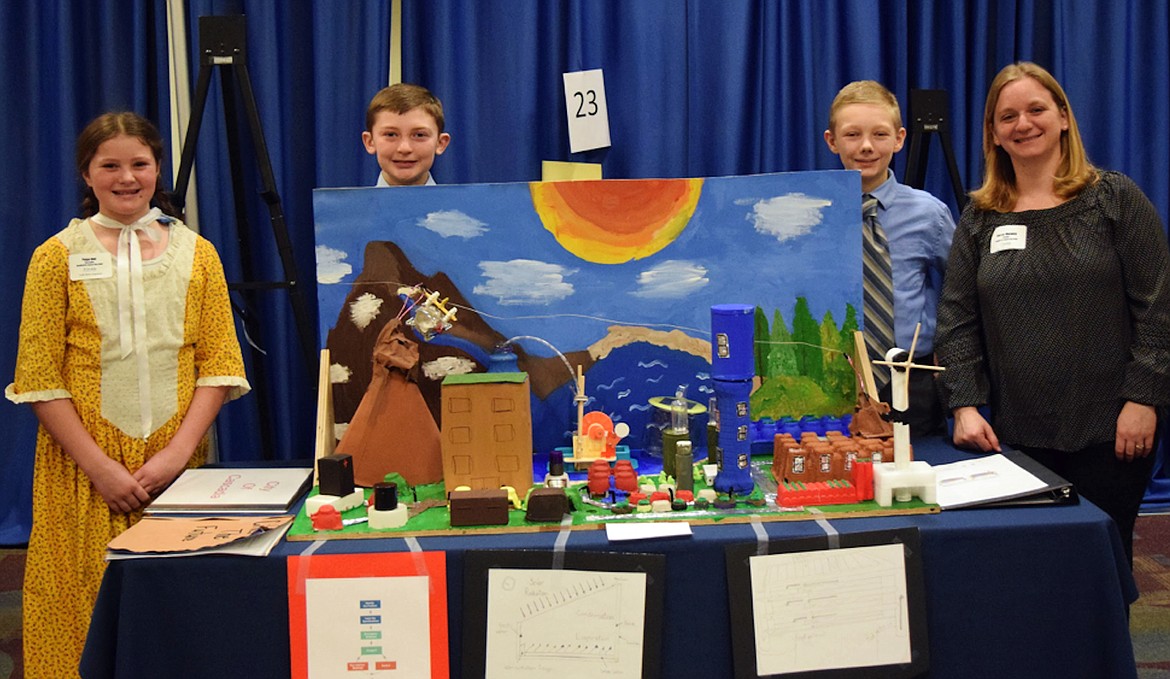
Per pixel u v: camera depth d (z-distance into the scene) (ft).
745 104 8.79
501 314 5.38
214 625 4.17
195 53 8.32
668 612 4.20
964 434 5.46
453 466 4.77
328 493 4.66
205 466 5.55
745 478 4.70
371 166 8.52
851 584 4.24
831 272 5.45
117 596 4.22
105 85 8.36
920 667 4.27
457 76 8.48
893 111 6.35
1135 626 7.10
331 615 4.13
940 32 8.86
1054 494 4.59
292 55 8.57
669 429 5.08
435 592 4.15
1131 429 5.29
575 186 5.37
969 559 4.33
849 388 5.48
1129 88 8.93
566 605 4.13
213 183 8.38
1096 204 5.37
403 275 5.33
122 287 5.33
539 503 4.37
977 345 5.78
